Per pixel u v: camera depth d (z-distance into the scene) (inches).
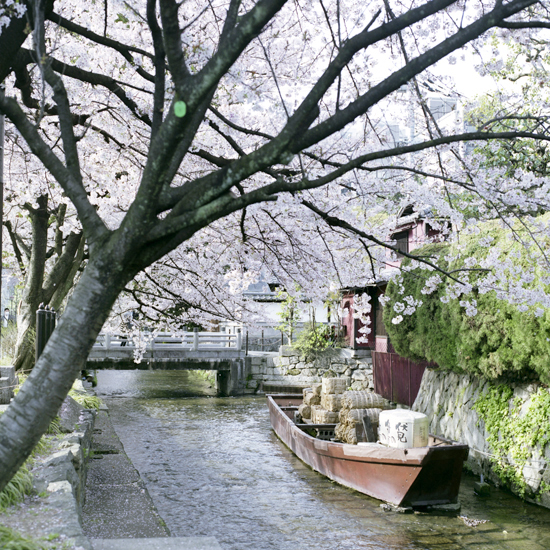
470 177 202.7
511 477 385.4
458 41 123.2
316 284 337.1
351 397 462.6
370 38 119.4
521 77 313.0
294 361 976.9
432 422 526.0
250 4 256.8
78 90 283.7
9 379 286.8
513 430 390.6
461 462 354.3
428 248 515.8
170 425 660.1
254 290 968.3
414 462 350.6
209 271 396.5
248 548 291.0
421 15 120.6
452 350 465.7
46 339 309.3
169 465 470.6
